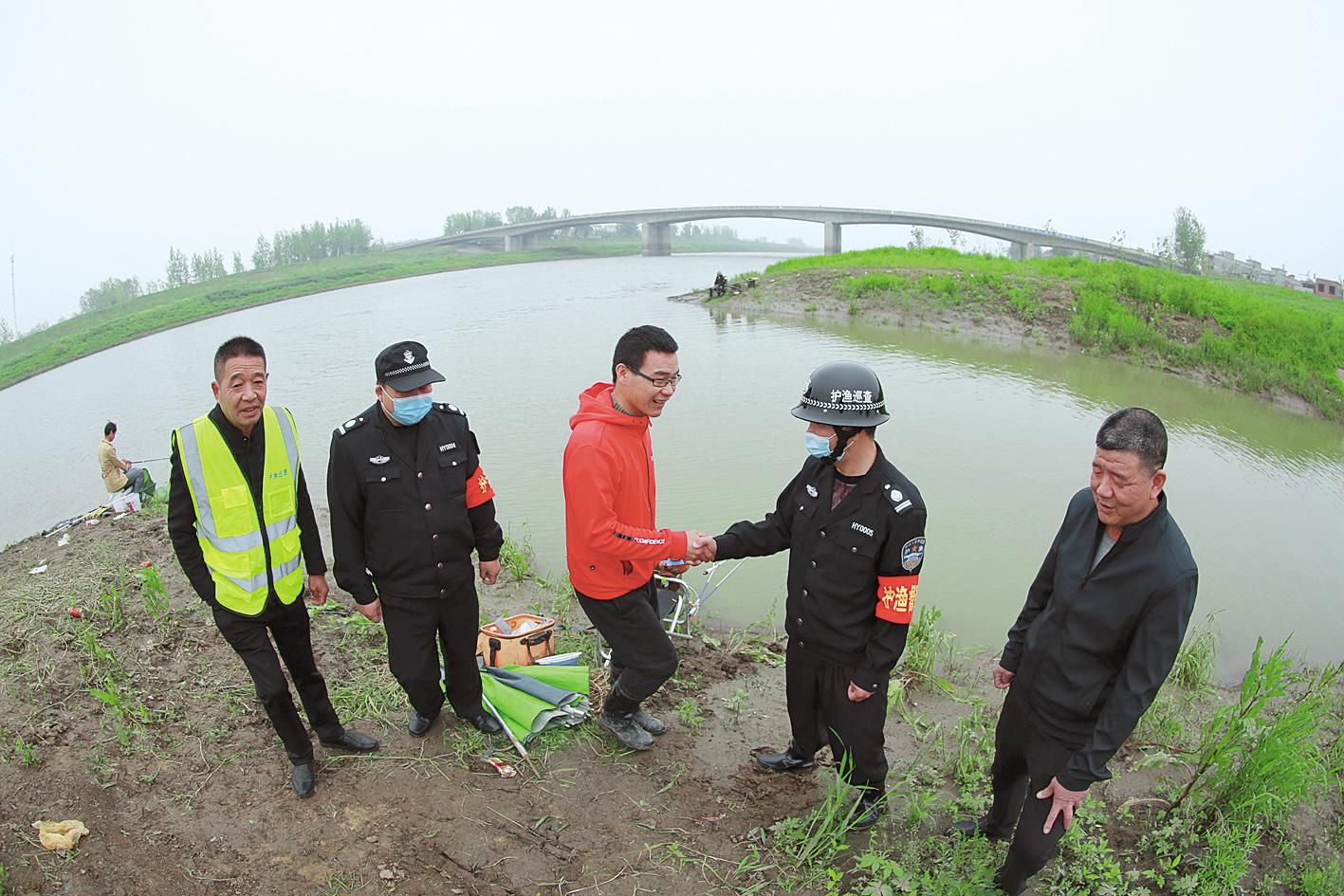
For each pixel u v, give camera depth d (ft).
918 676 17.25
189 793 12.41
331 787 12.62
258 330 91.35
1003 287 73.10
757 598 21.54
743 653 18.08
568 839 11.79
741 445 36.22
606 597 12.73
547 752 13.73
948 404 44.39
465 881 10.93
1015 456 34.76
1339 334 60.29
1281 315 62.28
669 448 35.91
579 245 327.88
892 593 11.03
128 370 76.69
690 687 16.44
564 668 15.51
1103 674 9.80
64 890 10.46
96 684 14.97
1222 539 27.09
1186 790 12.85
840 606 11.39
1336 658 19.57
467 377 54.13
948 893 10.68
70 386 69.36
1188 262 144.66
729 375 51.67
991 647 19.25
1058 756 10.23
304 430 42.34
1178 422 43.32
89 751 13.16
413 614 12.75
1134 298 67.87
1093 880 11.50
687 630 18.79
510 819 12.12
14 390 71.20
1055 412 42.86
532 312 94.53
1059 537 10.61
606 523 12.01
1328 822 13.26
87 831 11.44
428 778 12.90
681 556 12.53
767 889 11.01
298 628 12.39
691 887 11.00
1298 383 50.98
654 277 159.22
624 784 13.08
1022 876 10.57
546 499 29.45
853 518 11.05
